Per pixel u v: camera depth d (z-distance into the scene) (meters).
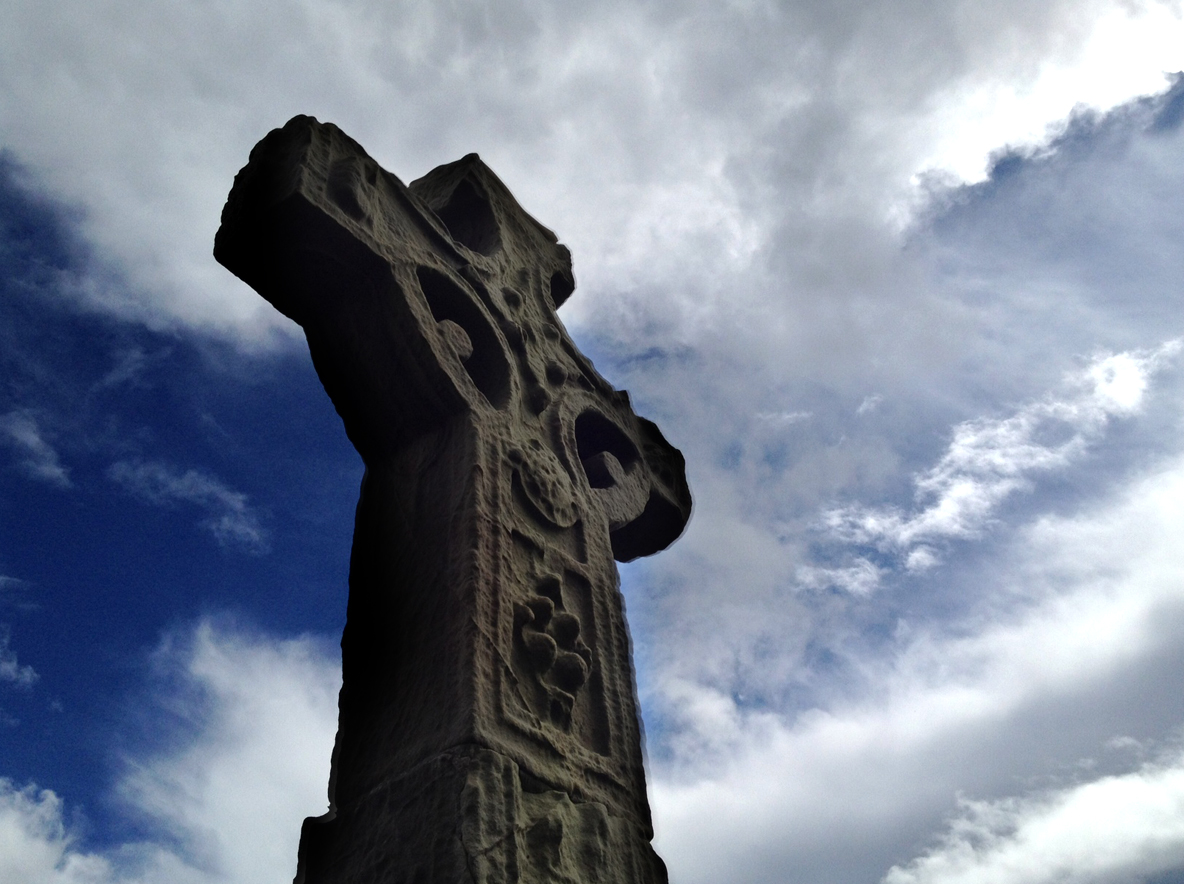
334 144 6.28
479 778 4.35
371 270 6.04
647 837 5.11
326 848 4.58
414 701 4.91
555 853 4.41
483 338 6.85
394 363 6.15
